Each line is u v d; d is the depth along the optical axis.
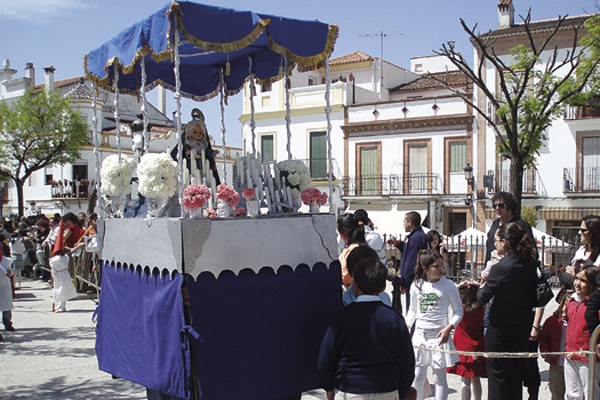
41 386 6.85
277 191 5.73
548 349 5.44
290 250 4.78
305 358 4.81
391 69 32.53
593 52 16.45
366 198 27.42
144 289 4.88
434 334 5.37
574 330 5.04
